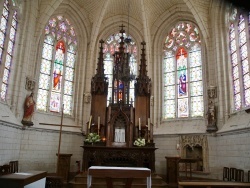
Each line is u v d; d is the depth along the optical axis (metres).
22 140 14.56
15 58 14.54
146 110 15.93
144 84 16.34
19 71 14.63
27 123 14.45
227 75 15.45
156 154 17.67
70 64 19.22
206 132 15.84
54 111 17.42
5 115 12.49
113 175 8.84
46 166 15.62
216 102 15.77
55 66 18.09
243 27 14.16
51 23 18.20
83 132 17.98
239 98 14.12
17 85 14.40
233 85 14.96
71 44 19.53
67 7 19.09
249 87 13.12
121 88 16.20
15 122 13.38
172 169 13.50
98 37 20.80
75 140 17.66
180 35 19.72
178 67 19.20
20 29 15.10
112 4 20.16
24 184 5.47
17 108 14.16
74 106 18.67
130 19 21.30
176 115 18.34
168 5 19.94
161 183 12.51
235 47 14.94
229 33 15.80
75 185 11.86
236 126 13.03
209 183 8.88
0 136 11.72
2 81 13.09
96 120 15.73
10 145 13.01
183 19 19.69
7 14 13.70
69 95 18.72
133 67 20.45
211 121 15.40
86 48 19.91
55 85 17.84
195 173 15.65
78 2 19.47
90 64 19.50
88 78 19.25
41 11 16.64
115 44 21.16
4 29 13.38
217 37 16.38
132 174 8.85
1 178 5.48
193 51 18.64
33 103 15.00
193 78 18.14
